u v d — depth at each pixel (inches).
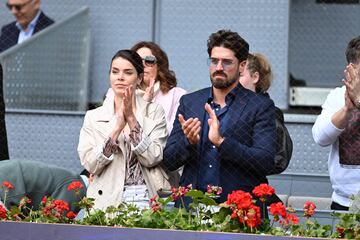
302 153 885.8
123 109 662.5
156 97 762.8
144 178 668.7
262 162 653.3
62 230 614.5
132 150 663.1
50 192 686.5
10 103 973.2
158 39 1012.5
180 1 1008.2
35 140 960.3
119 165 665.6
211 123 650.2
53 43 983.0
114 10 1021.8
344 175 687.7
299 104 1016.9
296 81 1024.2
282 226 617.6
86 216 634.8
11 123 961.5
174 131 671.8
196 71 1000.9
